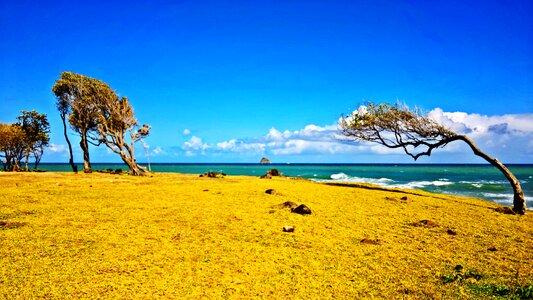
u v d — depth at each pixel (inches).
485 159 797.2
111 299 269.9
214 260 362.9
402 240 455.8
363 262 368.2
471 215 657.0
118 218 538.6
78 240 415.2
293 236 460.8
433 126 903.7
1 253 362.0
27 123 1975.9
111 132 1631.4
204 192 859.4
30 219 513.0
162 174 1748.3
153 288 291.6
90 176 1354.6
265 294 287.0
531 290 294.5
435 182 2038.6
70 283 295.7
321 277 325.7
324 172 3826.3
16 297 267.7
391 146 1029.2
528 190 1492.4
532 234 509.0
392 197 857.5
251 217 567.8
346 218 585.6
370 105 1000.2
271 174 1705.2
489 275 335.3
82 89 1592.0
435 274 337.1
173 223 516.1
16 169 1991.9
